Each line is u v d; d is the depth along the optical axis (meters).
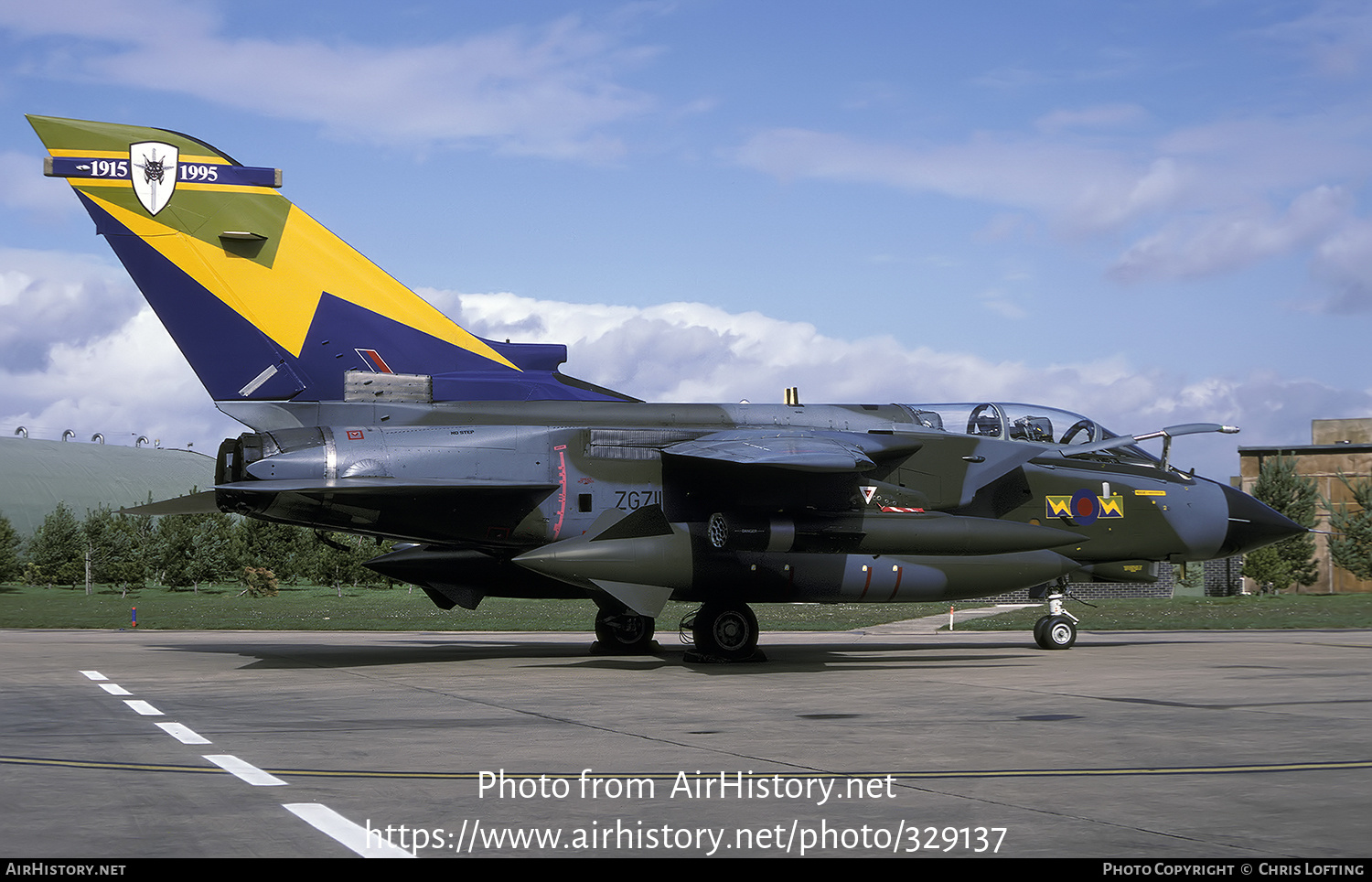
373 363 14.23
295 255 14.08
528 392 14.74
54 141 13.54
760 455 12.64
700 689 10.74
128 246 13.65
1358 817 5.09
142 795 5.54
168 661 14.23
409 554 15.30
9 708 9.19
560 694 10.38
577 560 13.02
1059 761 6.54
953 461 14.92
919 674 12.21
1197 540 16.25
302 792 5.62
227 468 13.33
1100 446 15.79
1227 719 8.35
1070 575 16.30
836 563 13.64
